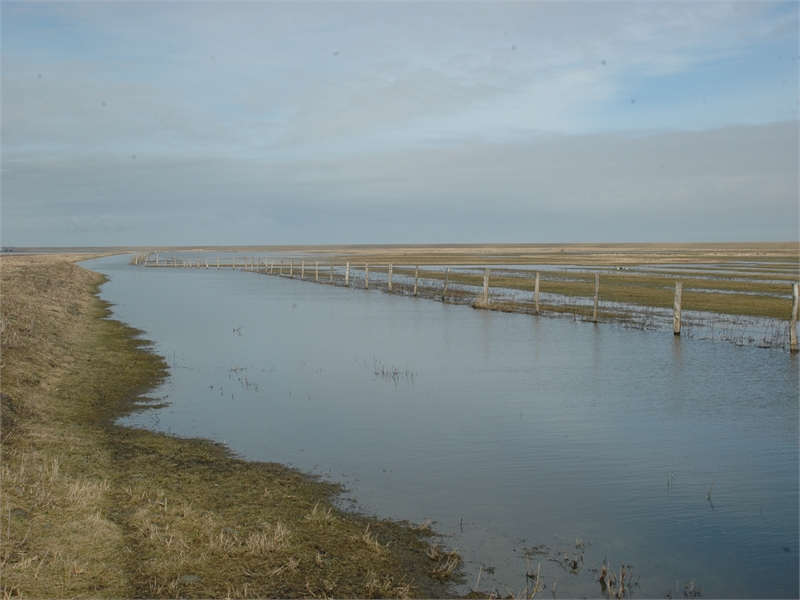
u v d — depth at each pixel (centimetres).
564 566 816
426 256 14200
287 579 739
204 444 1248
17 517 809
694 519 963
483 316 3388
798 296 2266
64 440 1192
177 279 6644
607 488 1076
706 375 1945
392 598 714
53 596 656
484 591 748
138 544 791
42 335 2133
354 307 3862
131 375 1869
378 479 1093
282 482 1049
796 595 762
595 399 1664
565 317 3281
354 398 1666
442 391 1747
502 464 1181
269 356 2250
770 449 1283
